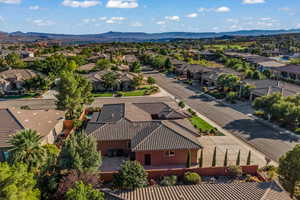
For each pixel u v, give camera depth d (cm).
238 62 9681
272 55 13350
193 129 3216
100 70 7594
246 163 2795
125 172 2127
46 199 1908
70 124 3775
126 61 11031
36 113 3400
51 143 3228
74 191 1606
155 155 2756
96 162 2264
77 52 13825
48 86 6244
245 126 3950
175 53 14150
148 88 6681
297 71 7706
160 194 1750
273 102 4131
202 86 6938
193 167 2708
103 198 1658
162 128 2939
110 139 2902
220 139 3459
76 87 4009
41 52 13225
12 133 2720
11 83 6419
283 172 2027
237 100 5472
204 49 16538
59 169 2178
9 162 2131
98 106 4959
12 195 1289
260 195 1647
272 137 3525
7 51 14350
